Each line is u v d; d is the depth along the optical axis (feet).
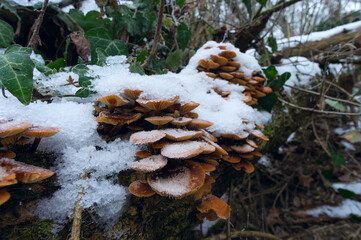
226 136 0.78
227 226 0.89
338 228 1.45
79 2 1.11
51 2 1.00
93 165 0.54
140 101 0.59
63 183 0.51
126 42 1.04
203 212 0.68
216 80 0.98
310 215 1.58
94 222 0.53
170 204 0.63
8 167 0.42
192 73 0.99
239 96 0.97
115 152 0.59
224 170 0.84
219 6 1.56
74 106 0.62
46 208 0.49
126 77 0.67
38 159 0.52
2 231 0.44
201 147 0.57
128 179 0.59
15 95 0.52
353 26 1.44
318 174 1.81
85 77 0.66
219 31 1.44
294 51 1.63
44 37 1.07
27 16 1.01
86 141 0.58
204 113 0.81
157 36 0.78
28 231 0.46
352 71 1.76
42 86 0.66
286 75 1.08
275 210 1.59
